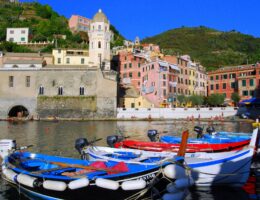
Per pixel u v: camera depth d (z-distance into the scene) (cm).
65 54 9225
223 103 8200
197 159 1609
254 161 1947
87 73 7388
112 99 7262
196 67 9712
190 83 9325
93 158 1700
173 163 1246
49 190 1264
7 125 5397
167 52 12319
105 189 1204
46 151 2517
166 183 1245
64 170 1418
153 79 8244
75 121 6662
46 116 7319
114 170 1308
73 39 12469
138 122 6256
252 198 1420
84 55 9262
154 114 7106
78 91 7381
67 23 15062
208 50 17750
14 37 12175
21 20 14738
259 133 1984
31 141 3158
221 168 1527
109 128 4809
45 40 12331
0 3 16975
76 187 1198
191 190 1533
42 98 7356
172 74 8469
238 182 1530
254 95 7969
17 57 8350
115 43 13025
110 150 1873
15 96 7381
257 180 1670
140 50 10131
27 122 6291
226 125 5338
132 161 1449
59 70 7431
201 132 2703
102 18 8725
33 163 1573
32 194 1351
